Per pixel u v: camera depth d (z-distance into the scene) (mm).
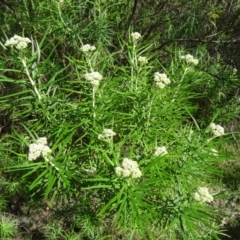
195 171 638
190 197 583
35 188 717
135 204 494
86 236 802
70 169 615
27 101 755
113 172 550
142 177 591
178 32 1084
